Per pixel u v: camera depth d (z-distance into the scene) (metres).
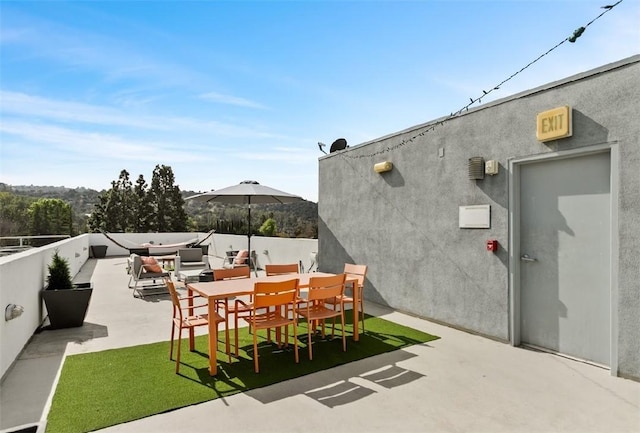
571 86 3.66
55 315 4.93
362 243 6.90
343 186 7.44
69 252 8.97
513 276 4.28
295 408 2.84
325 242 8.07
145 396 3.01
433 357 3.93
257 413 2.76
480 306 4.67
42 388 3.20
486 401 2.94
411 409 2.82
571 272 3.84
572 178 3.81
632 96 3.21
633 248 3.22
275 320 3.97
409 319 5.54
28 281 4.45
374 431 2.52
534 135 4.01
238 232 15.78
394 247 6.11
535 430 2.53
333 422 2.63
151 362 3.77
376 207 6.52
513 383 3.27
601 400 2.94
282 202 8.54
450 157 5.06
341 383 3.29
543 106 3.92
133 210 24.14
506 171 4.33
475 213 4.70
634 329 3.23
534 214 4.16
